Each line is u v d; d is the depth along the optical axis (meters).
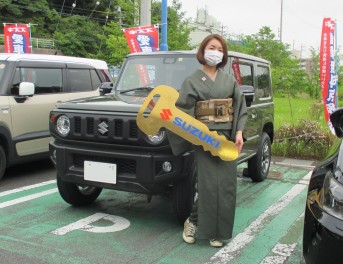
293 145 8.79
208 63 3.74
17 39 19.14
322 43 9.05
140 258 3.77
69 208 5.13
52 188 6.04
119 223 4.64
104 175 4.23
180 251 3.94
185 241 4.12
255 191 6.16
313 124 9.12
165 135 3.96
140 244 4.08
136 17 18.67
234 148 3.75
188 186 4.23
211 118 3.73
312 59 33.22
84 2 52.12
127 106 4.20
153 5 20.31
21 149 6.38
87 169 4.30
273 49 29.72
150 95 3.73
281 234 4.45
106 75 8.20
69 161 4.43
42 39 41.81
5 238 4.14
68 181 4.50
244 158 5.70
